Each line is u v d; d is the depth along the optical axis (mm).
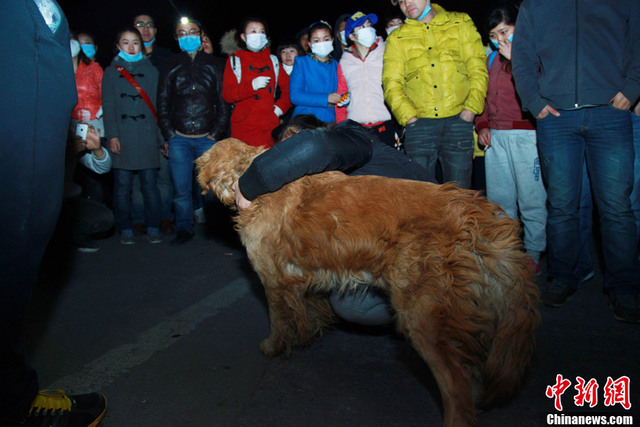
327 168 2246
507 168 4004
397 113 3883
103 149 3670
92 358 2830
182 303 3664
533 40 3336
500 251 1950
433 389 2471
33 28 1592
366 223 2084
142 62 5418
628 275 3203
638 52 2965
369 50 4418
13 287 1565
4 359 1593
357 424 2195
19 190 1536
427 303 1940
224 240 5469
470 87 3883
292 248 2270
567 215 3422
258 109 4996
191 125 5148
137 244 5387
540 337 2984
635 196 3738
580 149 3332
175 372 2666
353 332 3158
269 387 2504
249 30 4965
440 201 2045
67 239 4883
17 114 1512
